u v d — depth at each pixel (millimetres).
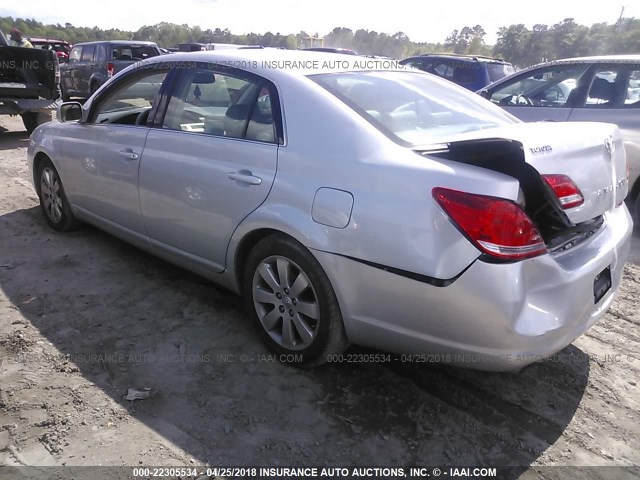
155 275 3791
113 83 3811
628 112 5012
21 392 2490
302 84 2699
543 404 2564
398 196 2186
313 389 2605
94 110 3922
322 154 2461
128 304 3367
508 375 2773
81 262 3967
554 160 2182
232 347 2934
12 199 5551
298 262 2541
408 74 3301
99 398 2473
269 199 2600
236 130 2873
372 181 2268
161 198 3232
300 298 2615
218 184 2838
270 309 2820
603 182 2404
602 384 2734
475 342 2117
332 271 2389
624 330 3295
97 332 3033
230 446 2227
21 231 4590
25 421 2307
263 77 2840
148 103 3607
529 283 2074
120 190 3578
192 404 2465
